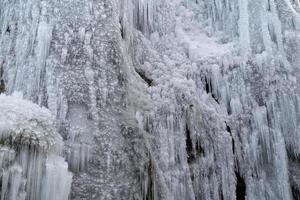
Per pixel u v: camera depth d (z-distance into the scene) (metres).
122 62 6.56
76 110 5.88
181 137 7.67
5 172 4.31
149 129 7.33
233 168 8.05
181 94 8.12
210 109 8.38
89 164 5.55
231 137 8.30
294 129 8.49
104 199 5.36
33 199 4.51
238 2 9.78
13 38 6.42
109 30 6.61
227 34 9.73
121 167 5.70
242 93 8.73
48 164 4.65
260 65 8.88
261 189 8.05
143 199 5.84
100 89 6.12
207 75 8.92
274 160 8.23
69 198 5.18
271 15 9.38
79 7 6.63
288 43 9.23
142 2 9.08
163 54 8.95
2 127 4.48
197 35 9.84
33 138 4.62
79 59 6.23
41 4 6.56
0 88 6.05
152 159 6.20
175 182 7.21
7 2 6.68
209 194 7.64
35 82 5.99
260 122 8.43
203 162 7.80
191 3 10.51
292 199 8.10
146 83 7.89
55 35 6.33
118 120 6.03
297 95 8.69
